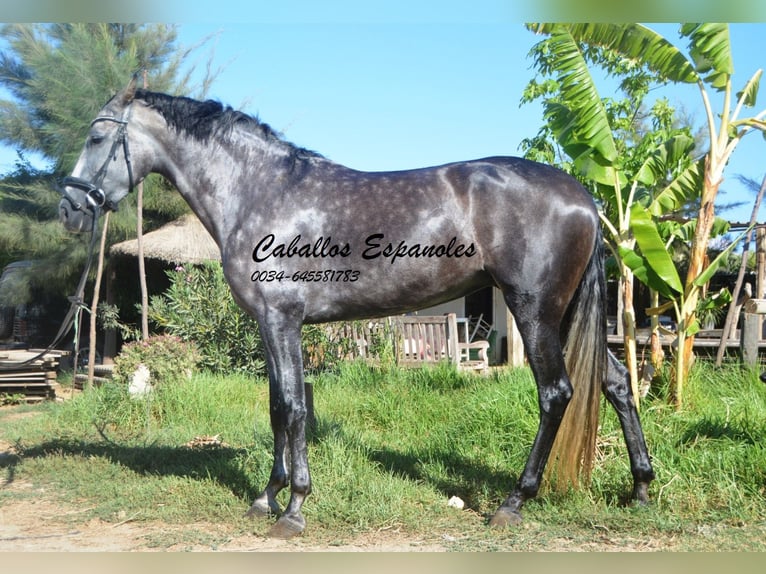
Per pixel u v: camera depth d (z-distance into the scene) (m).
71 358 15.63
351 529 4.11
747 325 8.36
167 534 4.04
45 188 14.06
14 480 5.50
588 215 4.04
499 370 10.23
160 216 15.35
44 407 9.72
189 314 10.70
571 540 3.88
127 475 5.44
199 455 5.91
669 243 7.67
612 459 4.90
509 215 4.00
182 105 4.53
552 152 10.57
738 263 14.84
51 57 13.31
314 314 4.27
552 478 4.38
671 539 3.88
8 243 14.31
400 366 9.52
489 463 5.43
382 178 4.26
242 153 4.41
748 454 4.73
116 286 16.20
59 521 4.42
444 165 4.27
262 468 5.07
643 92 9.90
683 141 6.82
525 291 4.00
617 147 9.78
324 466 5.17
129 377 8.12
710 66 6.21
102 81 13.18
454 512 4.40
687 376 6.49
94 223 4.56
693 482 4.49
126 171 4.57
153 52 14.55
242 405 8.03
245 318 10.44
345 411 7.45
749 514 4.19
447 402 7.41
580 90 6.08
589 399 4.13
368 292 4.17
